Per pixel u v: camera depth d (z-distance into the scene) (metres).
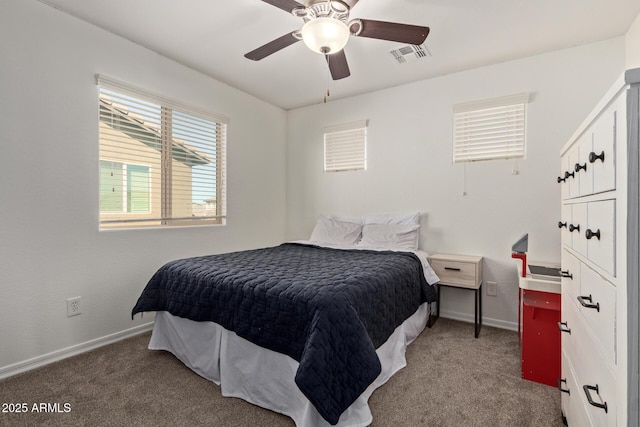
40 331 2.02
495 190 2.82
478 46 2.52
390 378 1.88
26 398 1.66
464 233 2.96
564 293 1.44
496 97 2.78
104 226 2.42
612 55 2.40
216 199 3.29
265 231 3.84
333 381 1.28
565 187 1.43
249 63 2.86
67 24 2.12
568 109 2.54
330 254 2.62
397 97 3.32
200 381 1.83
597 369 0.95
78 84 2.18
